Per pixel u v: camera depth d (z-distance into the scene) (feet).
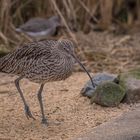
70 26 61.87
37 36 59.26
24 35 59.11
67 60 38.04
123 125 36.37
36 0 62.39
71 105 41.60
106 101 40.83
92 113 39.86
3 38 56.18
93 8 64.69
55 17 60.85
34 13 63.00
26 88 46.19
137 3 67.67
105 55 55.98
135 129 35.50
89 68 52.54
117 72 51.37
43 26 59.47
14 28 58.90
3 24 58.08
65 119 38.83
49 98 43.37
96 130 35.70
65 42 38.32
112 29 64.90
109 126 36.35
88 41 60.08
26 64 38.32
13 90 45.73
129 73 44.24
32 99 43.37
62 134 35.94
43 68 37.78
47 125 37.65
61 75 38.04
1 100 43.19
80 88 45.52
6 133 36.24
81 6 63.57
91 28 64.59
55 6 58.34
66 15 62.13
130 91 41.78
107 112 39.99
